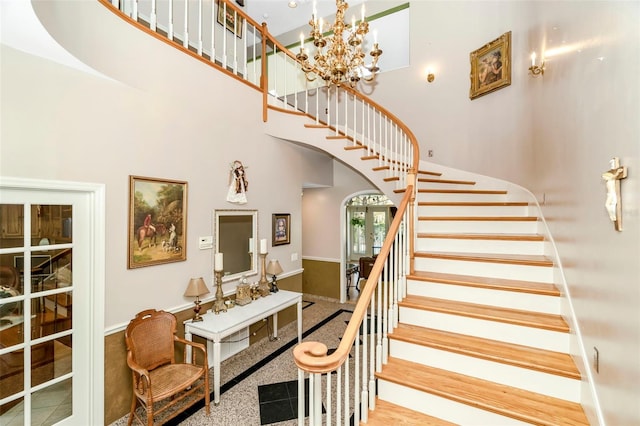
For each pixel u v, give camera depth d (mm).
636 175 1170
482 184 4547
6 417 2076
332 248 6613
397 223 2537
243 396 2990
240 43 5145
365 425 1874
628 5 1251
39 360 2197
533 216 3307
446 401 1884
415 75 5367
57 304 2279
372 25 6250
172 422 2602
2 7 1615
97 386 2439
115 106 2537
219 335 2879
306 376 3332
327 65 3490
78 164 2305
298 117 4395
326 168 6066
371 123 5645
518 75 3873
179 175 3088
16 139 1993
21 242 2098
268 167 4328
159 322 2750
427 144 5238
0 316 2031
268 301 3809
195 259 3279
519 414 1683
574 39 2066
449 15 4996
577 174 1967
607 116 1481
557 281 2340
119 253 2586
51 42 1942
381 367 2160
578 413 1693
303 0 5750
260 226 4191
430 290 2652
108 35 2426
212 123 3447
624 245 1271
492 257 2736
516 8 3941
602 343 1490
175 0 4121
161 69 2900
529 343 2105
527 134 3600
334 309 5914
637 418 1141
